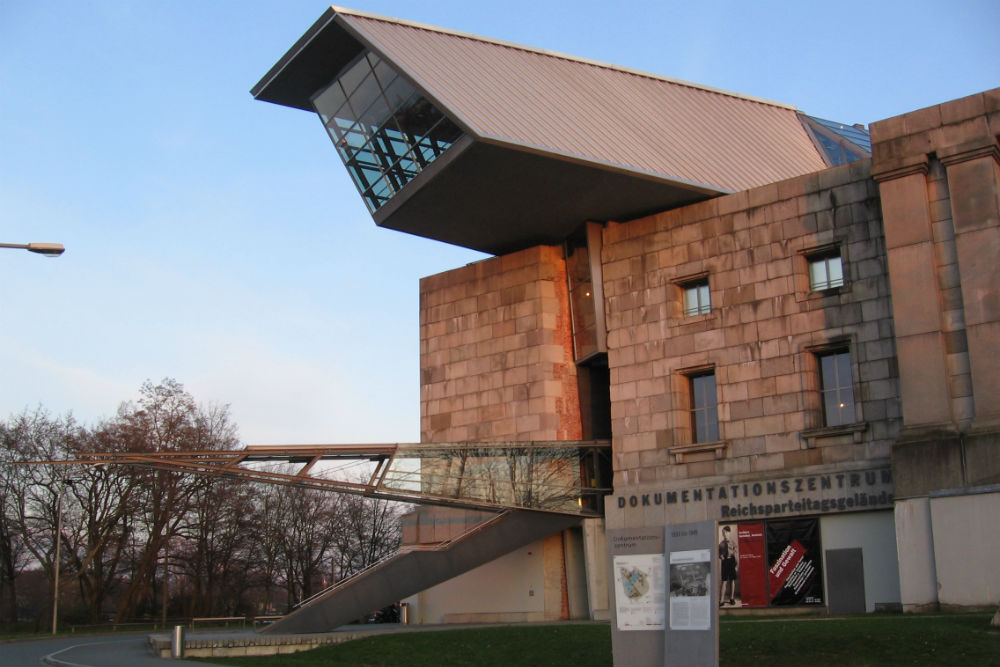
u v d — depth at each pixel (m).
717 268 40.50
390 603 39.47
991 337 32.28
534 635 29.66
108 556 72.12
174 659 29.34
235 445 68.06
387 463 39.19
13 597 67.62
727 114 48.31
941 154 34.00
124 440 60.81
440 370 49.59
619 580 19.58
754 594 37.53
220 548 74.75
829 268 38.25
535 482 41.72
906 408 33.47
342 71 42.59
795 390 37.81
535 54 44.50
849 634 23.86
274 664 29.02
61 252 25.61
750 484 38.22
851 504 35.81
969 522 31.34
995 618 23.47
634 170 38.97
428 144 38.78
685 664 18.27
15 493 63.84
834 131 52.81
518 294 47.25
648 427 41.22
